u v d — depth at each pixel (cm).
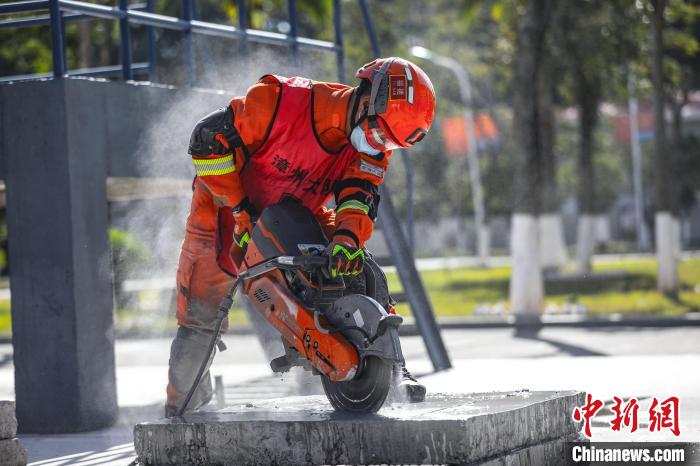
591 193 5525
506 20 5072
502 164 9281
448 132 8300
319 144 959
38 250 1343
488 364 1988
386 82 919
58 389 1334
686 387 1528
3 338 3406
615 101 6306
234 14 3991
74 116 1338
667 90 5928
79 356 1328
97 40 3994
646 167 11156
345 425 828
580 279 5234
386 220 1939
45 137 1334
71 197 1326
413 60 8006
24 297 1350
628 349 2439
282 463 852
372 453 819
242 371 2067
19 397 1356
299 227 947
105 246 1382
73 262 1325
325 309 925
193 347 1152
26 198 1347
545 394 983
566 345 2606
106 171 1388
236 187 981
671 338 2697
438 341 1944
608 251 10162
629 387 1545
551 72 5378
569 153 10000
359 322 883
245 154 984
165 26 1556
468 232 12988
